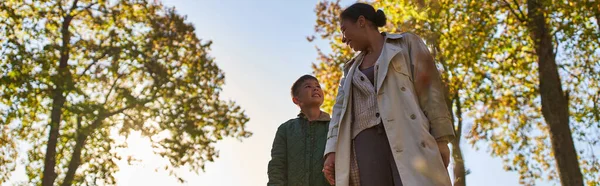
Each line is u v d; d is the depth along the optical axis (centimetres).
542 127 1773
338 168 291
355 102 297
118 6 2088
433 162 265
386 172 278
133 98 1994
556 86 1505
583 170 1605
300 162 414
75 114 1888
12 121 1886
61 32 1984
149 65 2044
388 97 280
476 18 1430
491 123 1628
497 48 1539
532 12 1488
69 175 1950
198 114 2105
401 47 294
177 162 2019
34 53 1900
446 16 1354
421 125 271
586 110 1605
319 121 426
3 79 1834
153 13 2127
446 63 1330
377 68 289
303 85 434
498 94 1641
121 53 2005
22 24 1922
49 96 1891
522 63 1597
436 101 279
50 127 1897
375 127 284
